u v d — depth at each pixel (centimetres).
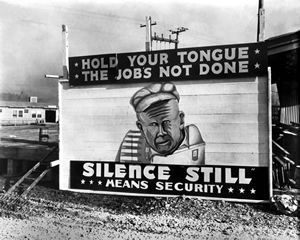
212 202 951
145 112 1035
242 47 941
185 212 898
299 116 1147
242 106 948
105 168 1077
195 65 984
